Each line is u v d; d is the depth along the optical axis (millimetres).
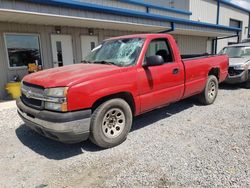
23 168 3318
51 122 3266
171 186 2764
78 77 3457
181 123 5004
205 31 15305
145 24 10906
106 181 2918
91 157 3574
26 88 3840
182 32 15648
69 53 10805
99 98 3588
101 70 3768
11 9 6520
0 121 5328
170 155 3527
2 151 3879
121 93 3977
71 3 7809
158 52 4797
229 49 10547
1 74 8766
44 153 3770
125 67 4004
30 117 3672
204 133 4371
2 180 3033
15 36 9008
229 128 4598
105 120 3783
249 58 9273
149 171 3102
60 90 3273
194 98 6492
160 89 4590
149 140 4129
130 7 14656
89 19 8578
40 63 9914
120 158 3500
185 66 5211
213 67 6332
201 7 21062
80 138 3488
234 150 3623
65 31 10508
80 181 2947
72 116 3289
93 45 11727
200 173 3006
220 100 7098
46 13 7289
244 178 2867
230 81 8891
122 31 12992
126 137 4195
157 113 5789
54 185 2881
